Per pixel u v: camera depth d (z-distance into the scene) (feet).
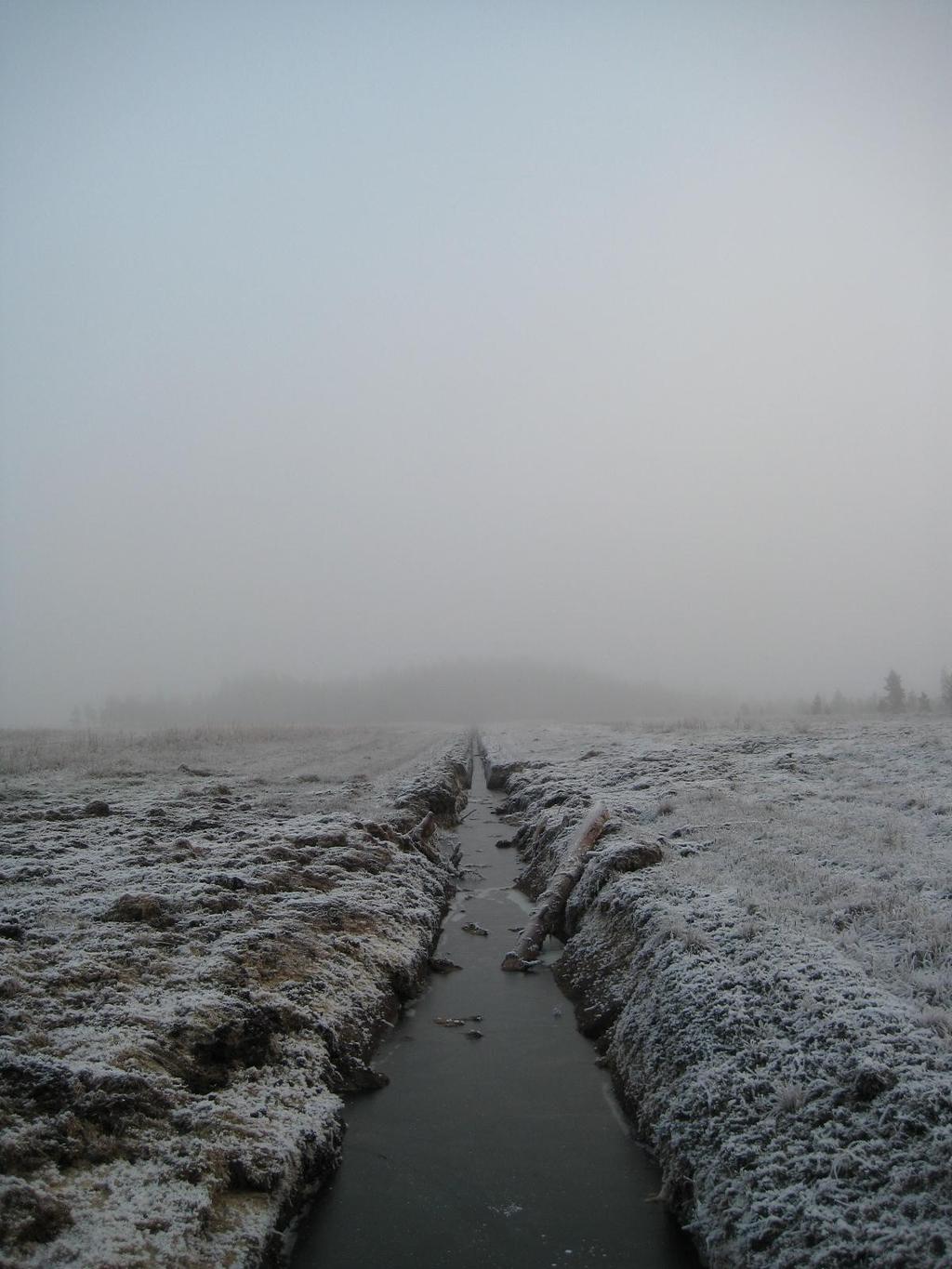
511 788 95.96
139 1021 25.68
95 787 75.77
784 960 29.27
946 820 47.57
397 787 80.12
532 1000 37.88
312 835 50.60
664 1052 27.68
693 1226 21.25
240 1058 26.30
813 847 44.19
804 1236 18.53
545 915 45.27
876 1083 21.43
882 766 69.67
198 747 133.59
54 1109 20.86
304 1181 23.43
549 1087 29.86
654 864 44.98
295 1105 25.52
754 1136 21.95
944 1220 17.21
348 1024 31.68
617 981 35.35
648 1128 26.08
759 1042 25.29
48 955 29.17
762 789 62.95
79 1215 18.17
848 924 32.71
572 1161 25.25
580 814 59.36
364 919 40.27
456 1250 21.27
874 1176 19.12
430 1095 29.30
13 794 68.59
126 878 39.40
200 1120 22.65
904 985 26.66
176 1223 18.95
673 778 72.79
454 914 50.85
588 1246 21.47
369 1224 22.31
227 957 31.42
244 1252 19.29
